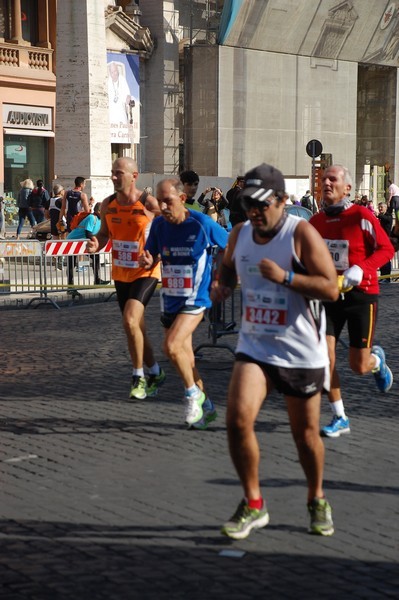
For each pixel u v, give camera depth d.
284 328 8.91
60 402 15.77
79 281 33.34
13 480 11.30
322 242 8.76
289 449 12.70
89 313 28.73
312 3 67.06
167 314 13.90
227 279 9.76
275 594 8.00
